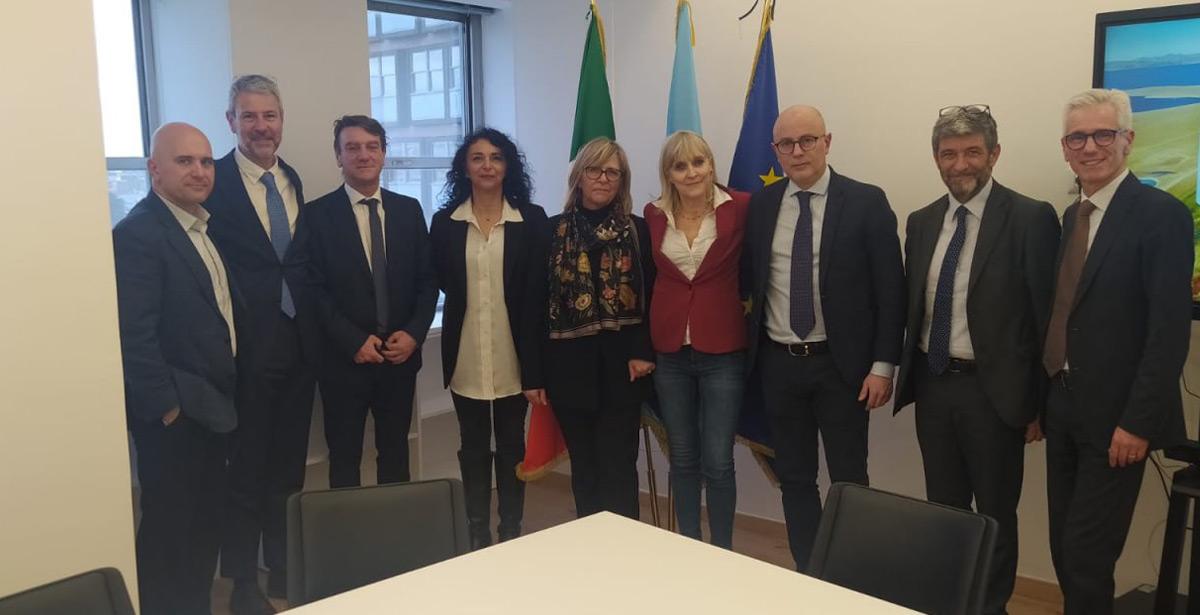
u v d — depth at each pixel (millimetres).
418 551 1928
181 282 2670
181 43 3531
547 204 4762
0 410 2043
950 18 3283
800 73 3664
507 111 4910
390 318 3252
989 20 3201
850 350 2820
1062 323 2459
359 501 1914
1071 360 2412
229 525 3172
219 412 2734
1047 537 3246
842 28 3537
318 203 3232
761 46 3500
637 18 4152
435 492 1967
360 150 3170
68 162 2113
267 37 3434
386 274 3254
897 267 2807
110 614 1507
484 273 3311
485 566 1683
